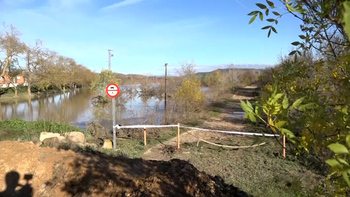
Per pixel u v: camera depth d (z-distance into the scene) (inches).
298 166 259.6
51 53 1651.1
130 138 418.3
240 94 1306.6
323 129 42.2
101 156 214.1
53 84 1727.4
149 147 357.7
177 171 190.4
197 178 190.5
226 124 545.0
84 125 638.5
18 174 182.1
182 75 1141.1
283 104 40.5
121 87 1200.2
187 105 633.6
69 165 188.9
